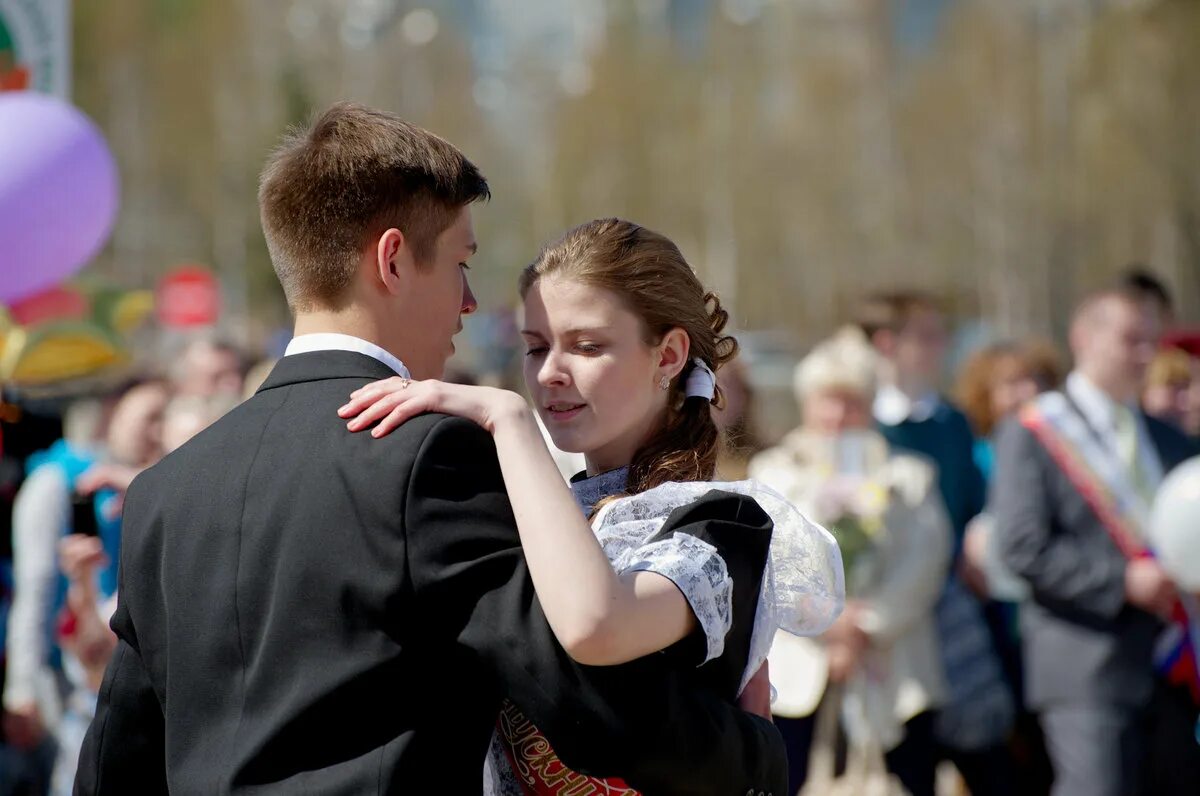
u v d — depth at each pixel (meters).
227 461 5.36
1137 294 12.70
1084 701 12.24
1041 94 88.44
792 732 12.50
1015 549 12.48
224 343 17.00
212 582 5.21
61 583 11.26
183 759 5.13
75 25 87.44
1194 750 12.41
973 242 91.69
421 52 120.25
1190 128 75.94
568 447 6.04
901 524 12.68
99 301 12.79
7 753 11.25
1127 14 78.94
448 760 5.04
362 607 4.94
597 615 4.76
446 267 5.62
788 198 108.50
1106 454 12.53
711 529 5.39
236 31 95.38
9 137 10.27
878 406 15.54
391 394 5.21
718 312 6.66
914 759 12.95
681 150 115.69
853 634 12.29
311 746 4.91
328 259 5.48
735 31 117.62
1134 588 12.14
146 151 90.06
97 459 12.22
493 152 123.94
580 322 5.97
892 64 107.44
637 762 4.98
